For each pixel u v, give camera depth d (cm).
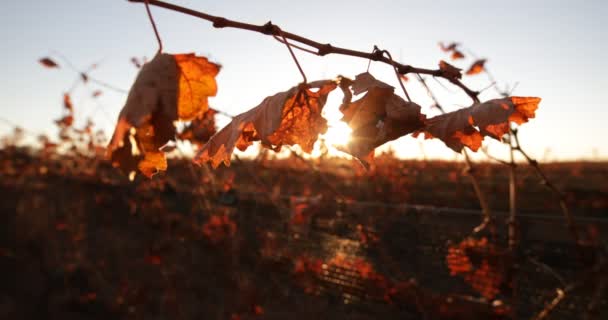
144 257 663
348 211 490
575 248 291
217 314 518
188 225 655
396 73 95
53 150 864
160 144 84
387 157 630
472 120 94
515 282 299
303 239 542
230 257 582
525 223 320
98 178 885
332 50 96
